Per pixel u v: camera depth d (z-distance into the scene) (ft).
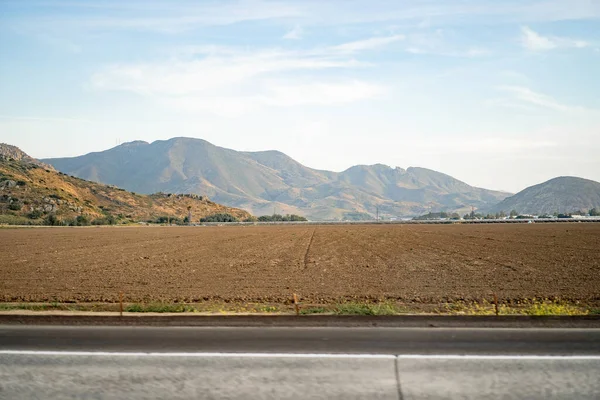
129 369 33.55
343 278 96.37
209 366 33.94
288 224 599.16
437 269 110.93
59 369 33.68
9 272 109.91
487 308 60.39
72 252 166.91
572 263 119.85
